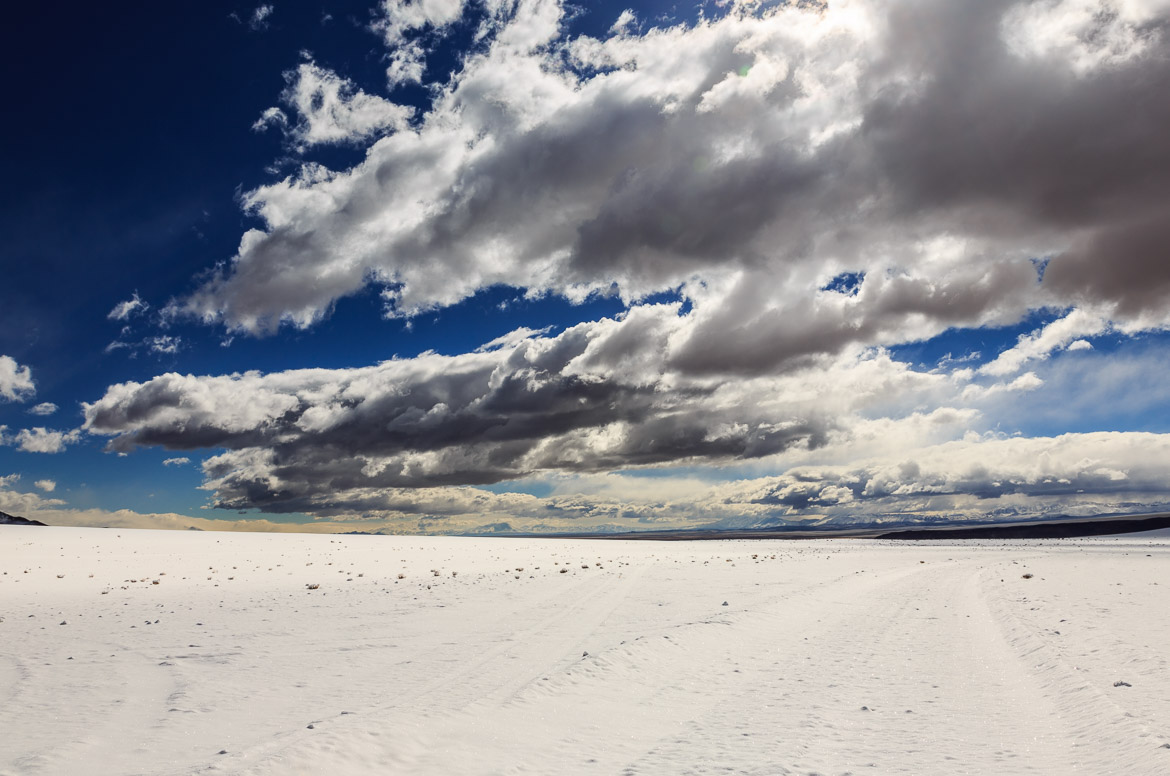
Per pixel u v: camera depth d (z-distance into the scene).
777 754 8.60
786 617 22.12
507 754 8.89
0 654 15.93
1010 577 39.12
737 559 59.22
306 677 13.36
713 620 19.81
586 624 20.05
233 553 56.84
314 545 72.19
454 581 35.38
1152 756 7.77
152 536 72.69
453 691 12.01
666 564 50.28
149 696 11.90
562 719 10.60
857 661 15.06
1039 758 8.24
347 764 8.12
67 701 11.58
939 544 111.75
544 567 46.62
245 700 11.57
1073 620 20.03
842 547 98.75
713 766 8.23
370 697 11.66
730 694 12.34
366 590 30.97
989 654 15.52
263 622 20.81
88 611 23.89
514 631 18.81
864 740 9.19
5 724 10.17
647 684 13.00
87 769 8.12
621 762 8.59
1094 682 11.76
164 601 26.88
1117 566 49.47
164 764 8.27
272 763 7.75
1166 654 14.24
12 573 37.56
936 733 9.46
